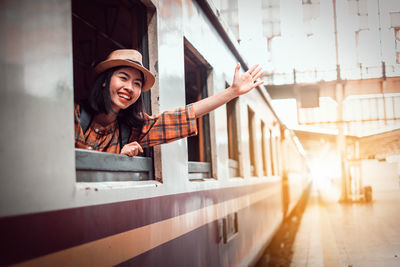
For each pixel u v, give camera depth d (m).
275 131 10.50
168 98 2.49
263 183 7.13
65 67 1.36
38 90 1.21
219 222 3.63
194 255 2.80
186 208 2.69
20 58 1.15
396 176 31.94
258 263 6.19
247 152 5.44
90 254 1.44
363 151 30.52
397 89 20.55
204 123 3.73
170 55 2.58
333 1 19.48
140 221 1.91
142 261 1.91
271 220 8.20
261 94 7.68
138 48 2.39
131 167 1.95
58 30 1.33
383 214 13.12
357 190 22.41
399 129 21.22
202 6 3.48
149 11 2.38
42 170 1.21
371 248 7.04
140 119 2.06
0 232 1.04
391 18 19.77
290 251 7.22
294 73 19.86
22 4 1.17
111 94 1.86
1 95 1.07
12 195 1.08
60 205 1.28
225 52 4.44
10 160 1.08
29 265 1.13
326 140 25.91
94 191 1.49
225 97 2.16
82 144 1.75
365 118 21.52
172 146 2.48
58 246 1.26
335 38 19.66
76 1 3.08
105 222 1.56
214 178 3.67
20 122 1.13
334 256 6.53
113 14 3.26
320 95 21.33
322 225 10.97
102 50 3.68
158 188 2.19
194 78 4.50
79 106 1.88
